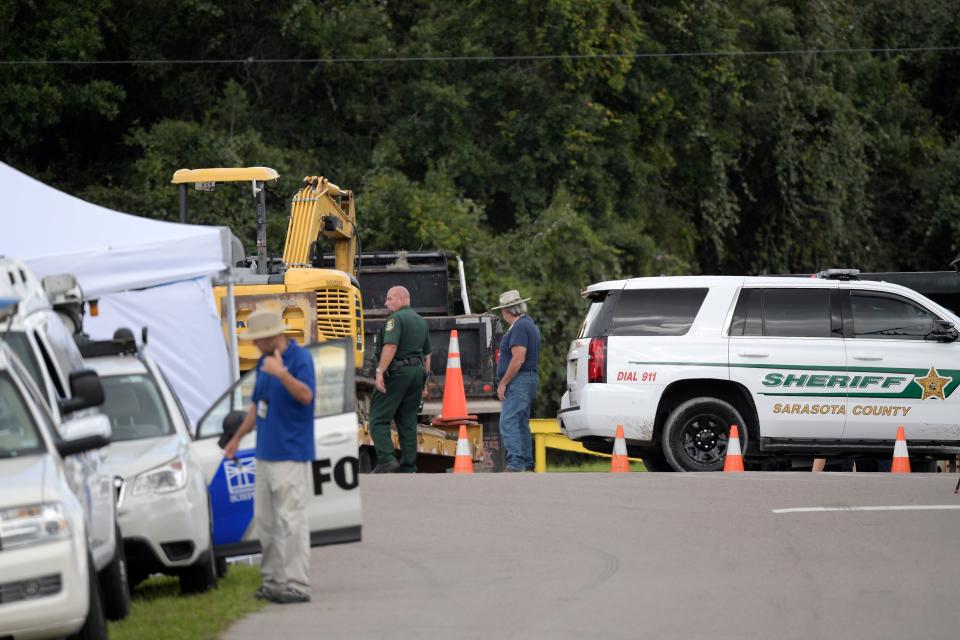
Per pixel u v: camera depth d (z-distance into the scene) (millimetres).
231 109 132750
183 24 136000
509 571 41781
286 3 136000
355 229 90062
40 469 30547
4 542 28938
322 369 41281
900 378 65625
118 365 42656
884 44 178875
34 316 37531
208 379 56938
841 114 161875
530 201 136875
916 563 41688
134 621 35750
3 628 28594
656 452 67875
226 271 50156
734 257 167875
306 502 39219
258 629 34594
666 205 158375
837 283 66312
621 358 65625
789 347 65562
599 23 137625
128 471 38875
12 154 136125
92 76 137625
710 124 153875
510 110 138125
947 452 66062
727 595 37312
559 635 32938
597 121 137625
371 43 136625
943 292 82812
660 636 32625
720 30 148125
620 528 48812
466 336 87750
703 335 65562
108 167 139000
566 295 131375
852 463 79938
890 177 178375
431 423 83688
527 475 62562
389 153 134000
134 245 48219
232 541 41625
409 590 39438
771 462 76438
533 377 71375
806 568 41062
